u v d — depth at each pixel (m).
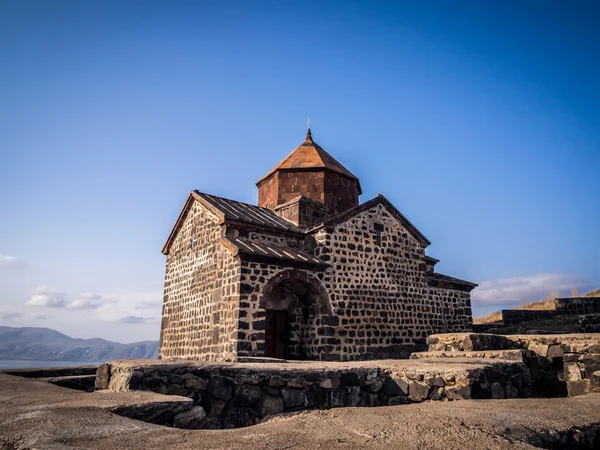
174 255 19.38
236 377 7.07
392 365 7.76
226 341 13.86
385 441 3.30
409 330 17.88
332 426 3.77
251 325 13.62
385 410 4.52
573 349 8.91
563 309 23.16
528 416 4.25
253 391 6.98
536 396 8.04
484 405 4.91
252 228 16.16
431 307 19.00
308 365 7.69
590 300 22.73
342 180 21.53
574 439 3.93
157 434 3.35
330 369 7.35
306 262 15.27
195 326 16.30
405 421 3.95
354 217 17.58
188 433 3.42
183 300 17.73
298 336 16.16
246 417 6.85
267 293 14.23
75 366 12.67
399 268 18.41
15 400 4.92
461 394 6.64
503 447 3.22
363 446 3.13
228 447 3.01
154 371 6.71
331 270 16.27
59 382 9.47
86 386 9.88
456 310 19.97
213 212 16.25
